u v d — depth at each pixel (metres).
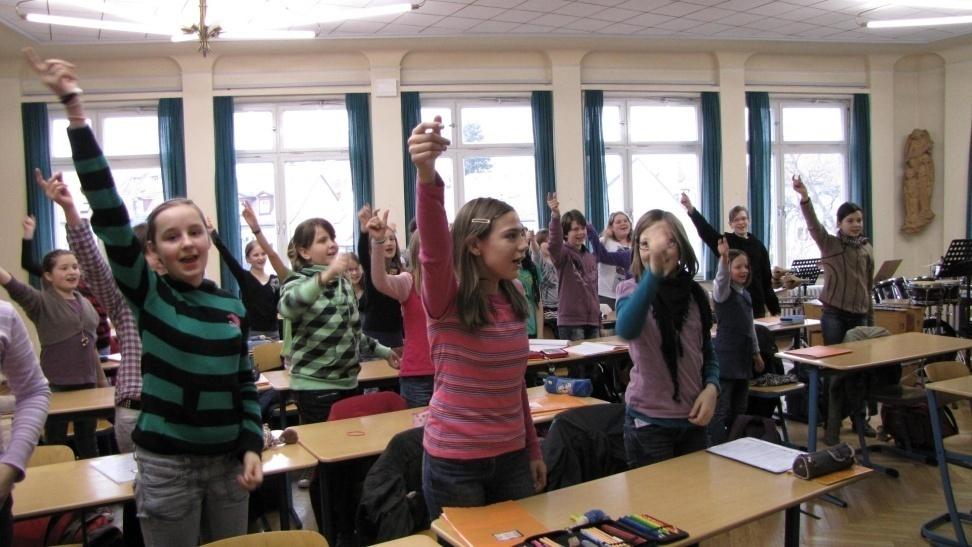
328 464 2.37
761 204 8.73
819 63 9.05
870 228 9.21
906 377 4.38
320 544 1.53
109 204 1.47
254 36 5.74
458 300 1.61
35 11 5.76
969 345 3.93
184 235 1.60
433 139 1.43
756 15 7.06
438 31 7.02
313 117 7.87
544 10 6.53
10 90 7.09
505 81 8.02
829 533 3.05
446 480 1.63
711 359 2.18
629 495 1.75
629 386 2.21
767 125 8.77
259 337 5.14
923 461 3.93
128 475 2.16
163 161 7.31
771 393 3.84
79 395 3.47
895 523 3.13
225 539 1.48
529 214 8.34
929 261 9.42
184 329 1.58
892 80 9.24
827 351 3.80
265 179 7.79
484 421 1.64
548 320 5.96
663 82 8.46
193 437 1.57
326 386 2.92
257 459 1.64
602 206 8.20
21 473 1.48
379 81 7.62
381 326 3.73
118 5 5.67
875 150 9.23
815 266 7.79
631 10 6.67
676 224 2.09
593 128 8.18
